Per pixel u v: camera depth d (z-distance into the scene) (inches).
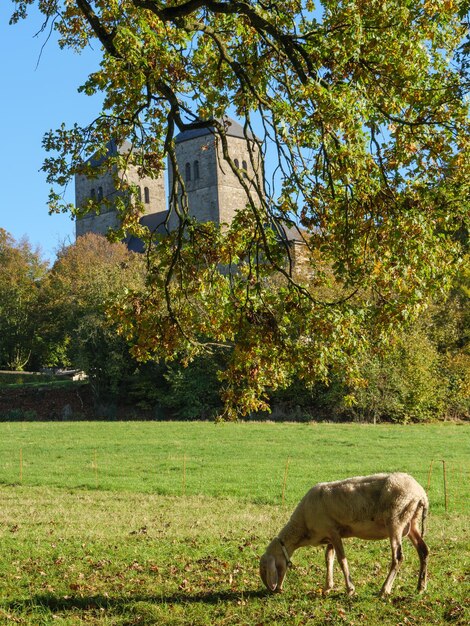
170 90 470.9
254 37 489.7
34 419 2544.3
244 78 465.4
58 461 1309.1
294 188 467.2
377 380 2100.1
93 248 3663.9
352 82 433.4
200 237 489.7
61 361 3713.1
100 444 1557.6
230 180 4707.2
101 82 430.6
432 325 2265.0
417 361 2123.5
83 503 874.1
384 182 455.2
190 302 496.4
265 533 627.2
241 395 477.7
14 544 580.1
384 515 406.6
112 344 2591.0
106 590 455.2
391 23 441.7
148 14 463.2
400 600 414.0
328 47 441.1
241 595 438.0
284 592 441.1
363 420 2177.7
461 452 1390.3
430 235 432.5
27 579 478.0
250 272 474.0
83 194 5551.2
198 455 1371.8
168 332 477.4
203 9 523.8
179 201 516.7
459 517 783.7
